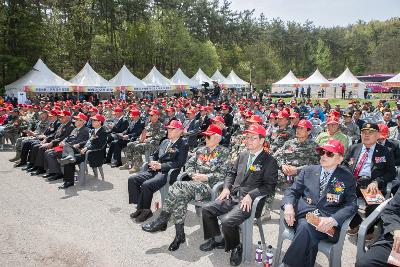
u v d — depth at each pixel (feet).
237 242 13.16
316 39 311.27
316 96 172.65
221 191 15.69
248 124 24.13
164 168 18.30
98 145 24.50
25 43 109.70
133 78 100.58
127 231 16.30
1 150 38.75
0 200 20.77
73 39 138.10
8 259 13.55
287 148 19.56
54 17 134.92
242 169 14.79
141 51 169.17
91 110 39.96
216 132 16.38
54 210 19.07
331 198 11.90
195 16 222.28
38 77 83.15
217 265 13.11
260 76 241.55
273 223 17.25
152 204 20.22
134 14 168.25
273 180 14.01
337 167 12.27
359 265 9.98
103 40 152.46
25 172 27.86
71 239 15.40
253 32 261.24
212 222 13.74
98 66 158.61
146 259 13.60
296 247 10.92
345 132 28.76
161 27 173.99
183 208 14.82
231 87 138.41
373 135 16.15
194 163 16.81
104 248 14.56
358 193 16.01
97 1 152.56
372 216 10.95
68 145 24.16
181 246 14.73
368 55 315.99
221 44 239.30
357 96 147.43
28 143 30.07
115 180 25.48
